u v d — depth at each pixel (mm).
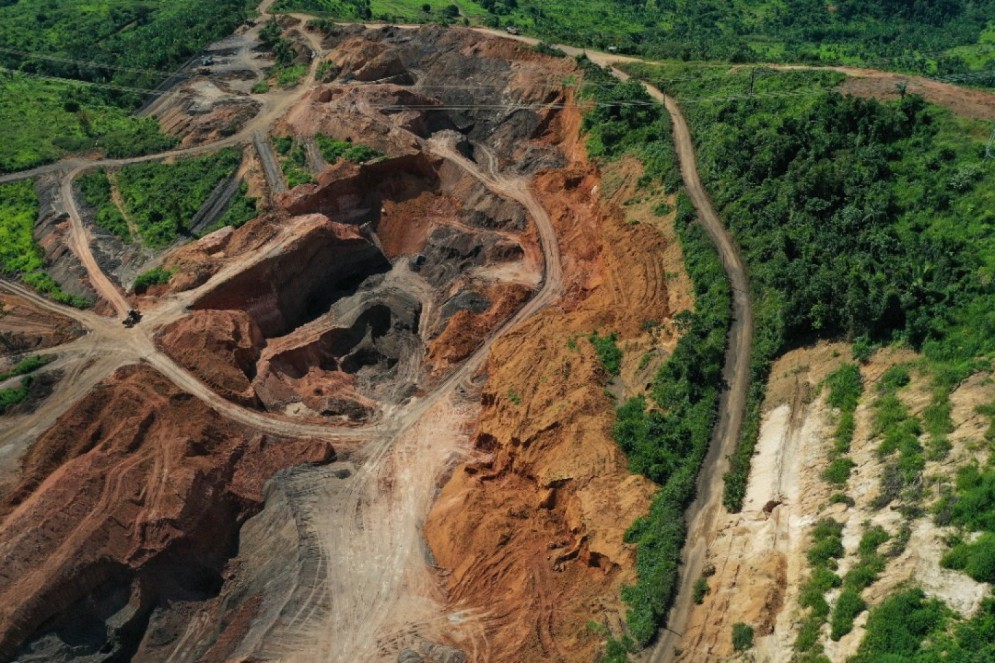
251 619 52625
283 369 72188
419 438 66125
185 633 52000
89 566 49594
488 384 67438
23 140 97875
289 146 96688
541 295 78938
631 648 43062
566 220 86938
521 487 58781
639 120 90062
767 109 80250
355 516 58875
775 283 59656
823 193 63656
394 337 78312
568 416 58938
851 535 40656
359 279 86000
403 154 93438
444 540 55719
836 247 59281
